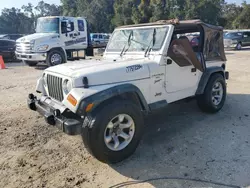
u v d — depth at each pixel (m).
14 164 3.53
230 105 5.93
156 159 3.61
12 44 15.76
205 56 5.02
